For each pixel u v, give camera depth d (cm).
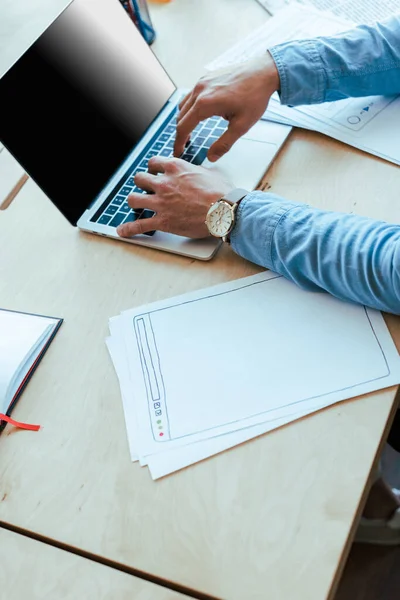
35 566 50
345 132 77
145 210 74
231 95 76
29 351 63
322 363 56
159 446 54
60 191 72
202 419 55
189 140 82
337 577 45
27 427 58
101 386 60
